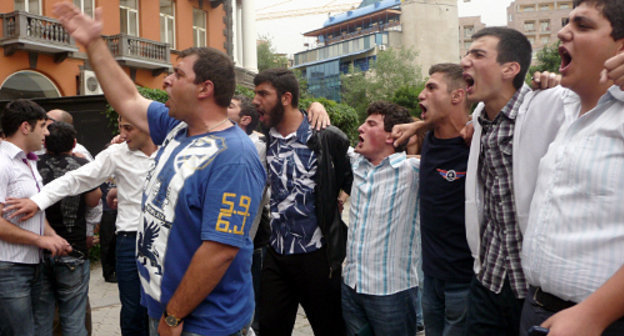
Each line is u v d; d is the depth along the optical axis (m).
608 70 1.53
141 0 22.61
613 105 1.70
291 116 3.66
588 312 1.48
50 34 19.34
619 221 1.63
